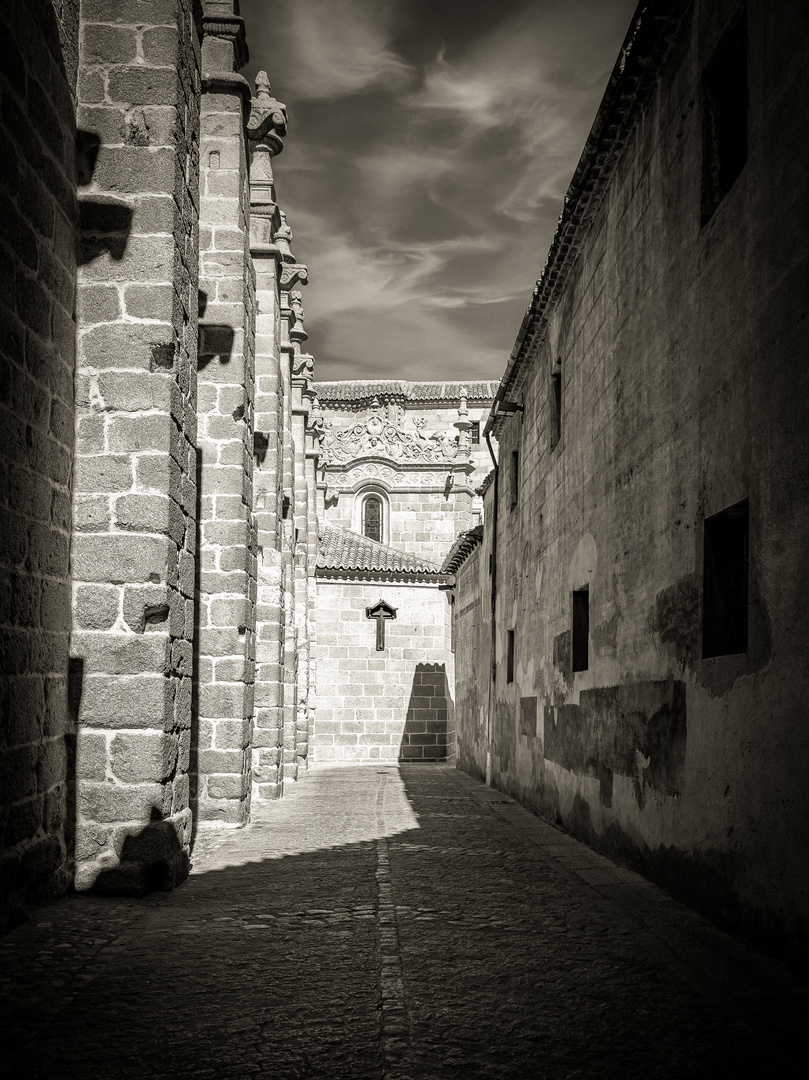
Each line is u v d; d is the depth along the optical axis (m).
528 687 17.78
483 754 24.41
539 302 15.78
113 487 9.02
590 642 12.55
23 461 7.73
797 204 6.46
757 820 6.87
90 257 9.21
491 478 24.34
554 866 10.46
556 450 15.27
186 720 9.77
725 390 7.76
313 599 33.78
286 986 5.95
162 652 8.93
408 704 34.62
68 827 8.67
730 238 7.72
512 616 20.20
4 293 7.33
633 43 9.53
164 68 9.41
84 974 6.16
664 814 9.13
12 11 7.50
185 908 8.09
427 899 8.55
